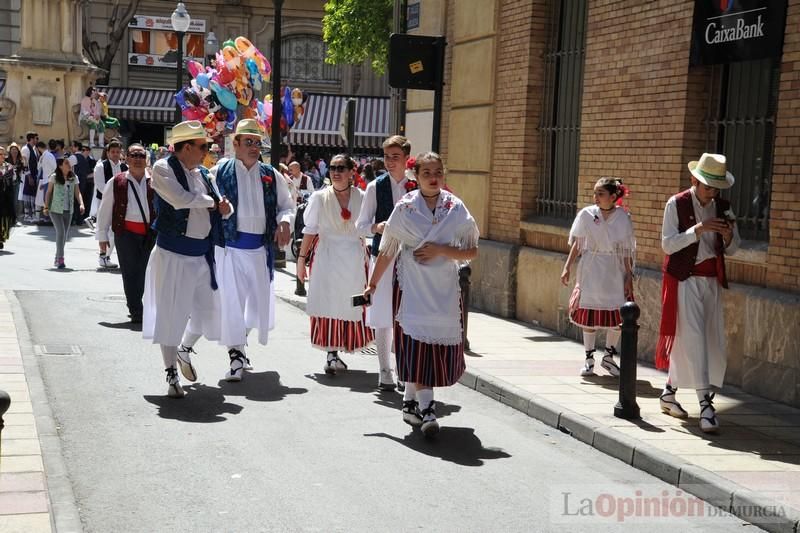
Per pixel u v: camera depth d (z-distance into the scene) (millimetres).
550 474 6719
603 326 9602
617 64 11547
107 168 19938
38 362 9562
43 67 31969
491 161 14531
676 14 10484
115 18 43562
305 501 5891
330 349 9812
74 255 19469
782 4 9008
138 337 11102
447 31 16156
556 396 8664
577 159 12875
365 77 49688
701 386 7688
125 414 7832
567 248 12820
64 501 5613
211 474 6363
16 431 6871
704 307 7840
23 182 27719
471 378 9562
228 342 9203
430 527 5516
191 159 8445
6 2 38812
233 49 22906
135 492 5969
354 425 7828
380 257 7621
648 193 10961
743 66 9938
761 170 9672
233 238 9281
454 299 7539
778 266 9062
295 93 25500
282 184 9602
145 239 11992
